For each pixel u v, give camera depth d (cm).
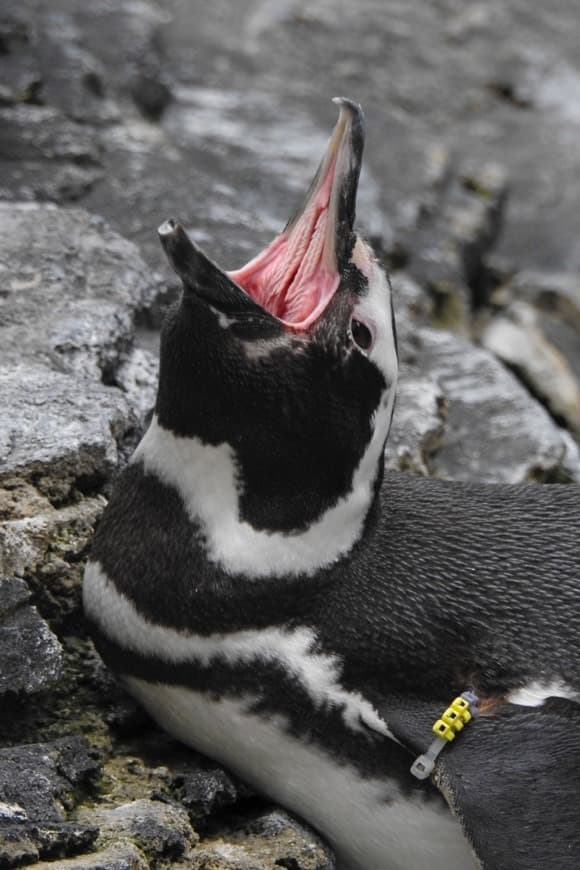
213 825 817
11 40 1550
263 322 773
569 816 724
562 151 2011
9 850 694
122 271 1121
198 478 794
